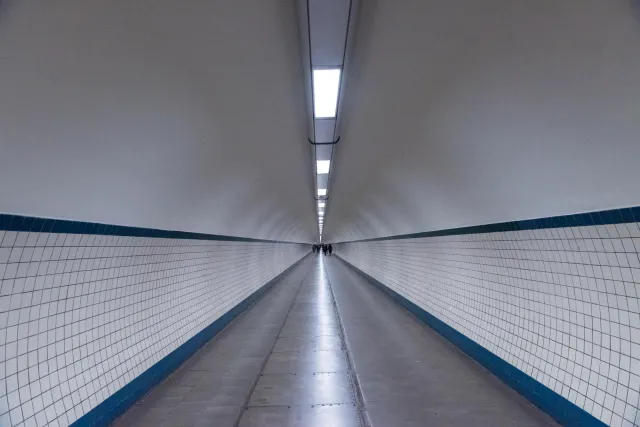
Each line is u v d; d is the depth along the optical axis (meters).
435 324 6.56
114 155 2.59
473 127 2.97
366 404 3.65
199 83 2.61
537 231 3.31
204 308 5.83
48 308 2.52
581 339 2.89
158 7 1.88
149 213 3.63
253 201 6.80
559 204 2.89
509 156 2.93
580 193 2.60
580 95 2.01
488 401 3.69
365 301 9.93
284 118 3.95
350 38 2.73
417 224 6.96
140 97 2.34
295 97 3.62
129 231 3.42
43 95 1.85
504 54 2.16
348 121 4.33
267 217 9.24
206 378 4.39
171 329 4.57
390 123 3.87
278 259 15.28
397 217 7.93
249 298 9.28
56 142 2.10
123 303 3.46
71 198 2.52
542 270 3.35
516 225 3.64
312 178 7.77
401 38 2.52
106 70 2.00
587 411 2.82
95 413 3.01
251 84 2.98
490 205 3.88
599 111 1.99
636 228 2.30
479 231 4.54
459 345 5.43
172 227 4.31
